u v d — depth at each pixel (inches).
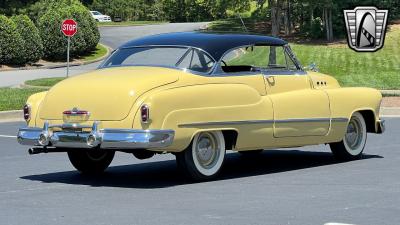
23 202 337.1
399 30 2303.2
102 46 2325.3
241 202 331.0
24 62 1919.3
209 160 395.9
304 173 428.1
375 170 436.8
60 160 503.8
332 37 2329.0
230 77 403.5
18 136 403.2
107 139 367.6
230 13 2965.1
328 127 452.8
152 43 419.8
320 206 320.8
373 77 1341.0
